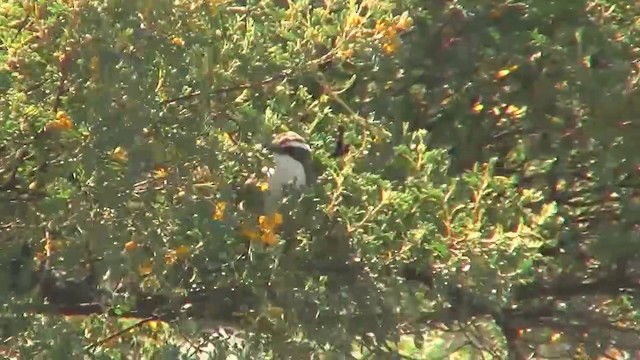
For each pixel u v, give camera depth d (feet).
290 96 36.09
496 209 37.19
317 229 33.76
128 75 30.12
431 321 38.96
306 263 34.09
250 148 32.35
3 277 33.65
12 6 31.65
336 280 34.27
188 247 32.65
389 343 38.73
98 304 35.88
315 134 35.73
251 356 34.73
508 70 42.11
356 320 34.96
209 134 31.68
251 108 33.12
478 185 37.27
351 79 35.50
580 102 40.91
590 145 41.86
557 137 42.73
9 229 33.71
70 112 31.45
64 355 32.91
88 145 30.63
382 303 34.55
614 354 48.67
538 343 46.29
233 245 33.45
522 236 35.29
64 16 30.71
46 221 32.63
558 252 43.65
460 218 35.40
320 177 34.50
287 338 34.45
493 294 35.58
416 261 34.32
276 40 35.35
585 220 44.19
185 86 31.86
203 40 31.42
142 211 31.83
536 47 41.16
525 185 44.19
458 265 34.17
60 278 35.32
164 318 36.73
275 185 33.86
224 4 32.63
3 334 33.63
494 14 40.93
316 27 33.86
